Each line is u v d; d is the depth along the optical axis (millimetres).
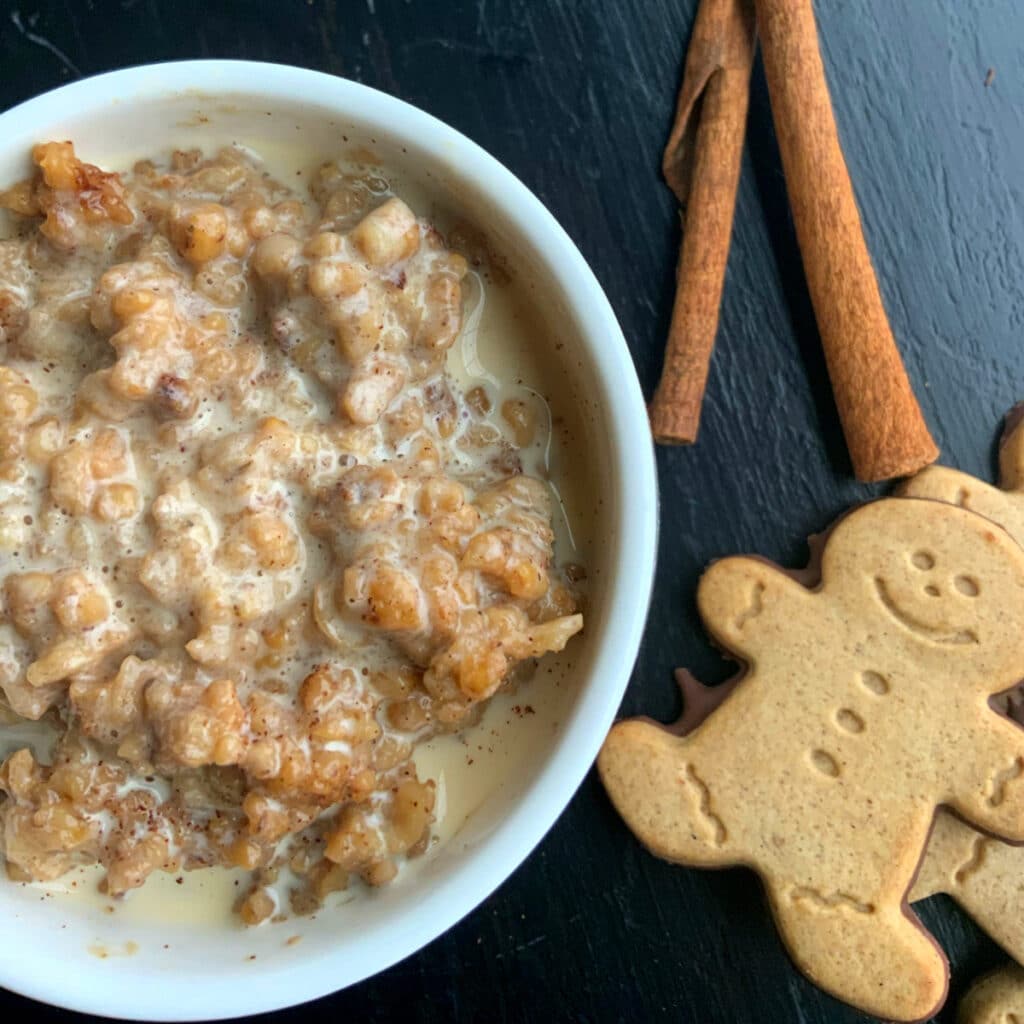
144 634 127
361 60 169
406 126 132
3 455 126
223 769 130
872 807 167
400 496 128
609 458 133
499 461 140
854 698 168
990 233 174
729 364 172
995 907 169
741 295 172
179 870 137
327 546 130
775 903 167
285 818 128
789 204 172
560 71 171
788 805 167
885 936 164
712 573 171
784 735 169
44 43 165
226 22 167
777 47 163
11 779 130
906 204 174
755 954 171
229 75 132
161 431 128
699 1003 170
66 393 131
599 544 137
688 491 173
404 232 132
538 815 130
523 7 171
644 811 169
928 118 174
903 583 169
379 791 134
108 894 136
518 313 141
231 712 123
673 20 170
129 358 124
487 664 127
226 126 137
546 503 139
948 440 175
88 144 136
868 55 174
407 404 134
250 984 131
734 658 174
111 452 127
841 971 165
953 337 174
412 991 170
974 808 165
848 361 166
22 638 126
